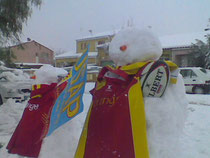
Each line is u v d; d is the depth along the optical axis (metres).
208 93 12.48
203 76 12.66
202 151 3.92
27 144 2.60
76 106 2.20
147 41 2.09
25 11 6.23
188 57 23.44
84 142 2.18
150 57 2.10
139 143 1.84
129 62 2.14
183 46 24.88
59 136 2.59
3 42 6.73
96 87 2.35
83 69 2.22
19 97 8.43
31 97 2.79
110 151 1.93
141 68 2.00
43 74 2.84
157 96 1.93
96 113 2.15
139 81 1.97
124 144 1.89
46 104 2.67
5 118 6.31
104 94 2.16
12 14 5.95
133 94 1.94
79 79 2.22
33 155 2.53
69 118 2.12
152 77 1.92
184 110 2.01
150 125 1.89
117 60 2.23
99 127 2.07
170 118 1.88
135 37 2.12
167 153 1.82
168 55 26.53
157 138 1.85
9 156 3.45
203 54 21.19
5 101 8.45
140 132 1.86
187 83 12.89
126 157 1.85
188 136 4.68
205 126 5.38
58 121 2.02
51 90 2.71
